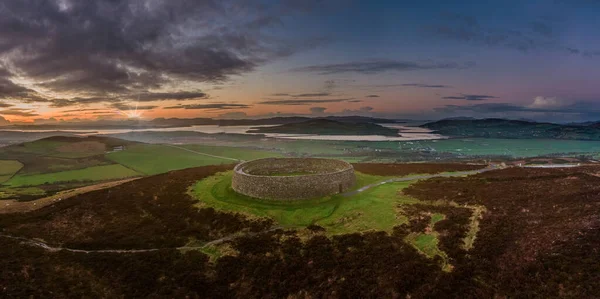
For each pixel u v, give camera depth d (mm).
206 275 31703
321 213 40750
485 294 24547
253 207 43500
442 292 25609
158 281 31094
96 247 37156
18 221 43500
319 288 28500
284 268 31469
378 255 31469
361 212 40406
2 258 34438
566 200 38188
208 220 41531
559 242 28094
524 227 32812
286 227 38375
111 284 30875
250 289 29516
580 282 23156
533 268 25750
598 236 27422
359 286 27906
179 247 36594
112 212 46031
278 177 45250
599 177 48812
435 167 68750
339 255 32281
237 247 35469
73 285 30688
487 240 31281
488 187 48188
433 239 33125
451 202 42469
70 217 44594
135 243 37375
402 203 42812
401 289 26703
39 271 32438
